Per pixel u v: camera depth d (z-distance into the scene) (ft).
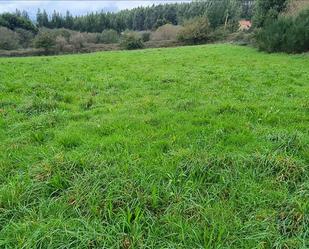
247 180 16.71
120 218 13.75
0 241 12.46
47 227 12.92
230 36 181.27
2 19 225.56
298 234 13.07
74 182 16.25
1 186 16.42
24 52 177.68
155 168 17.48
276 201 15.17
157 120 26.43
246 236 12.97
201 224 13.52
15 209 14.46
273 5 135.44
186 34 184.34
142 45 182.50
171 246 12.43
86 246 12.26
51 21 292.40
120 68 60.75
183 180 16.81
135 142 21.61
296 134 21.45
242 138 22.13
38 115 29.17
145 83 43.50
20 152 20.65
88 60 77.56
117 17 307.58
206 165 17.53
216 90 37.91
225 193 16.01
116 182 15.90
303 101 31.68
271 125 25.44
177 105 30.58
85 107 32.42
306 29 82.43
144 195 15.14
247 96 34.76
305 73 51.37
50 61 76.64
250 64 63.77
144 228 13.53
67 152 20.18
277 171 17.42
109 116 27.86
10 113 29.19
